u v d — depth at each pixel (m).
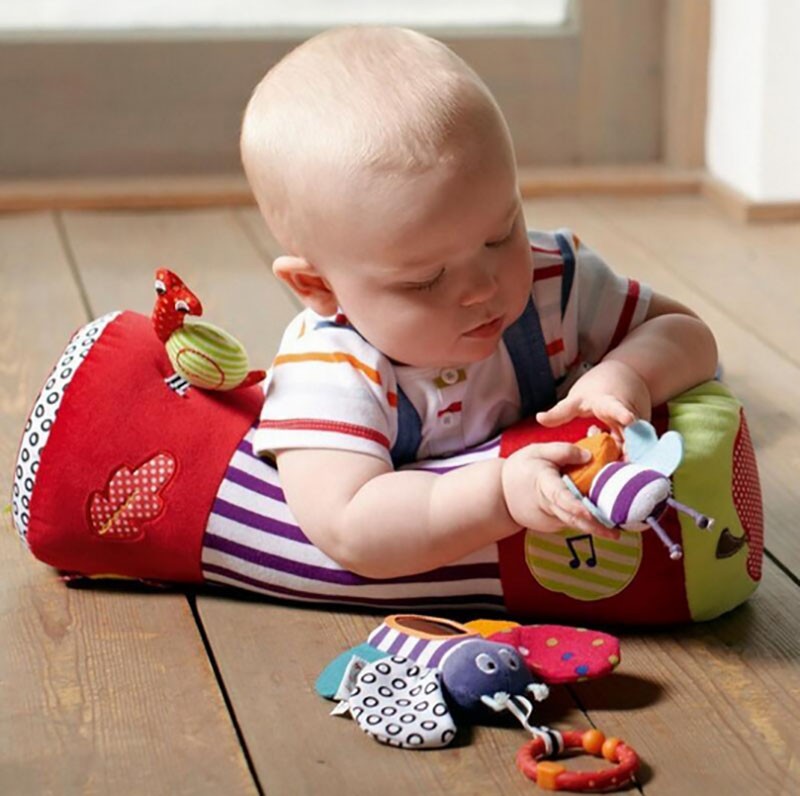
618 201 2.75
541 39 2.81
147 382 1.31
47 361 1.94
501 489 1.15
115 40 2.75
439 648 1.11
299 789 1.02
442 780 1.02
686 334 1.30
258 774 1.04
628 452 1.12
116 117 2.79
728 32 2.67
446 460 1.26
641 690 1.13
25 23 2.76
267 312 2.13
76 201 2.71
